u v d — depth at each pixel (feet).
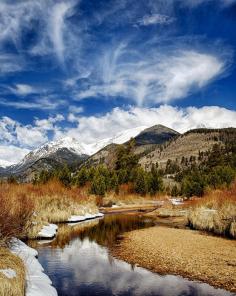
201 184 219.20
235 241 67.10
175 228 89.35
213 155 483.51
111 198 187.52
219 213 80.74
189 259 51.80
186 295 36.42
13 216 53.06
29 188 105.09
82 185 216.13
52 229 76.02
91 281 41.06
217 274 43.98
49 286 36.91
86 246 62.49
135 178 253.24
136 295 36.40
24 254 48.14
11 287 28.04
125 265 48.80
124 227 91.15
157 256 54.13
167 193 279.08
